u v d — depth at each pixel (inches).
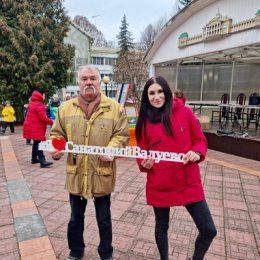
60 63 692.1
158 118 83.7
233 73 458.6
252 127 378.9
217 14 311.3
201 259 84.2
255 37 259.4
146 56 498.6
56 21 708.7
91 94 85.0
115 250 107.3
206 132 337.4
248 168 234.8
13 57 622.8
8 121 505.0
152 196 85.4
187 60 440.1
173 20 380.5
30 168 233.6
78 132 87.0
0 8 650.2
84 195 88.0
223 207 150.4
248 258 103.5
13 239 115.7
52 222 130.5
